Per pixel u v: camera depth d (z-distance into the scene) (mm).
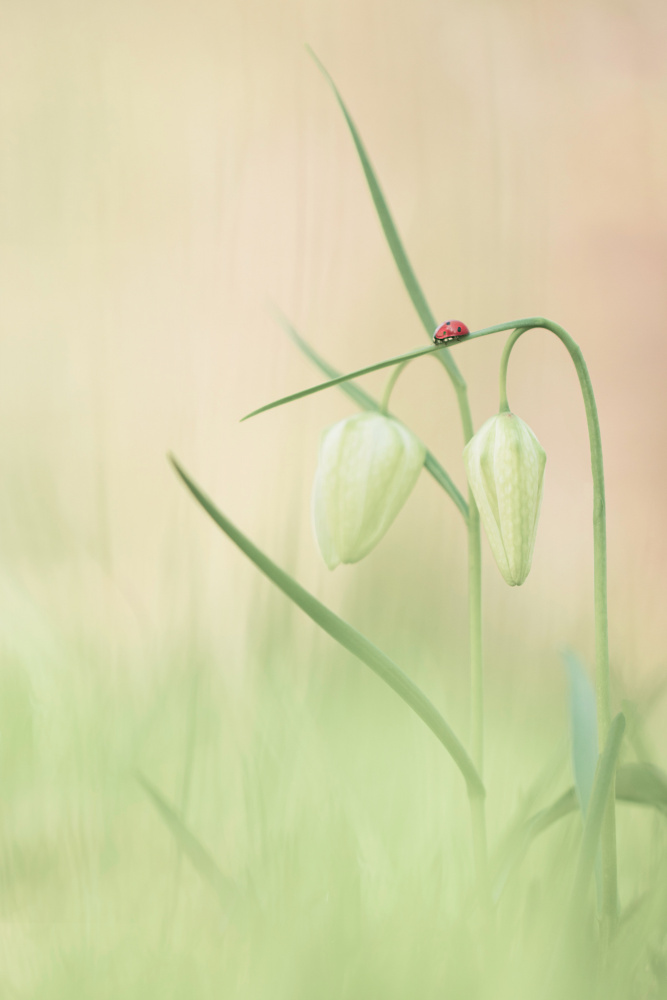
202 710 790
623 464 1561
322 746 778
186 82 1728
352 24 1758
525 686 843
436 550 892
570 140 1669
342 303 1527
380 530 723
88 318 1447
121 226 1582
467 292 1401
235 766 783
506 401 704
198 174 1662
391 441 720
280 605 822
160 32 1723
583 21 1681
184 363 1263
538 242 1421
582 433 1447
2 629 842
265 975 683
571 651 744
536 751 820
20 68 1621
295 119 1739
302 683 826
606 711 688
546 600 918
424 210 1517
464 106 1664
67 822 725
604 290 1690
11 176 1588
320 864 711
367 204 1658
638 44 1685
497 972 684
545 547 1344
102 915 705
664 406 1612
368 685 830
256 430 1247
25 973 697
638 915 694
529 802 727
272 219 1631
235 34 1750
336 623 695
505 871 709
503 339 1395
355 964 682
